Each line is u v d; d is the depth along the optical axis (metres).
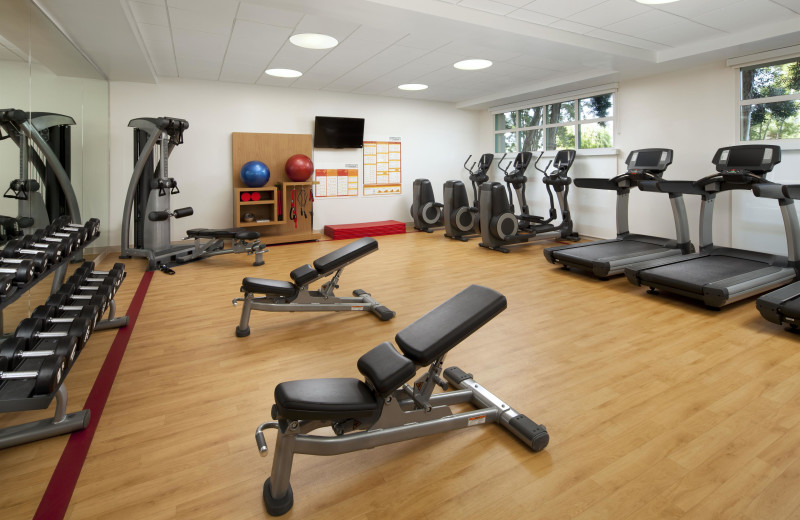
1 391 1.56
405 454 1.66
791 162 4.39
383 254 5.49
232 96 6.20
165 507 1.39
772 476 1.50
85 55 4.38
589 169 6.37
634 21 3.86
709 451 1.65
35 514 1.35
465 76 5.86
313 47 4.51
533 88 6.36
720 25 3.96
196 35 4.14
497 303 1.71
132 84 5.61
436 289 3.91
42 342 1.98
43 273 2.17
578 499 1.42
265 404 2.02
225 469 1.58
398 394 1.79
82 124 4.40
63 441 1.73
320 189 6.99
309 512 1.38
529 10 3.61
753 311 3.25
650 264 3.88
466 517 1.35
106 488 1.47
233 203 6.31
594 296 3.68
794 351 2.53
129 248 5.04
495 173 8.11
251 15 3.64
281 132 6.57
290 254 5.57
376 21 3.55
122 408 1.98
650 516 1.34
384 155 7.46
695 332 2.85
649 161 4.84
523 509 1.38
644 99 5.61
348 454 1.67
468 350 2.60
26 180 3.07
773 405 1.96
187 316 3.23
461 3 3.45
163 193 4.88
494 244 5.65
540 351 2.58
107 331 2.92
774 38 3.98
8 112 2.80
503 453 1.66
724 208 4.95
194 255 5.10
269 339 2.80
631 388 2.13
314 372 2.35
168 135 4.88
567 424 1.84
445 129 8.00
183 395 2.10
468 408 2.00
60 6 3.18
